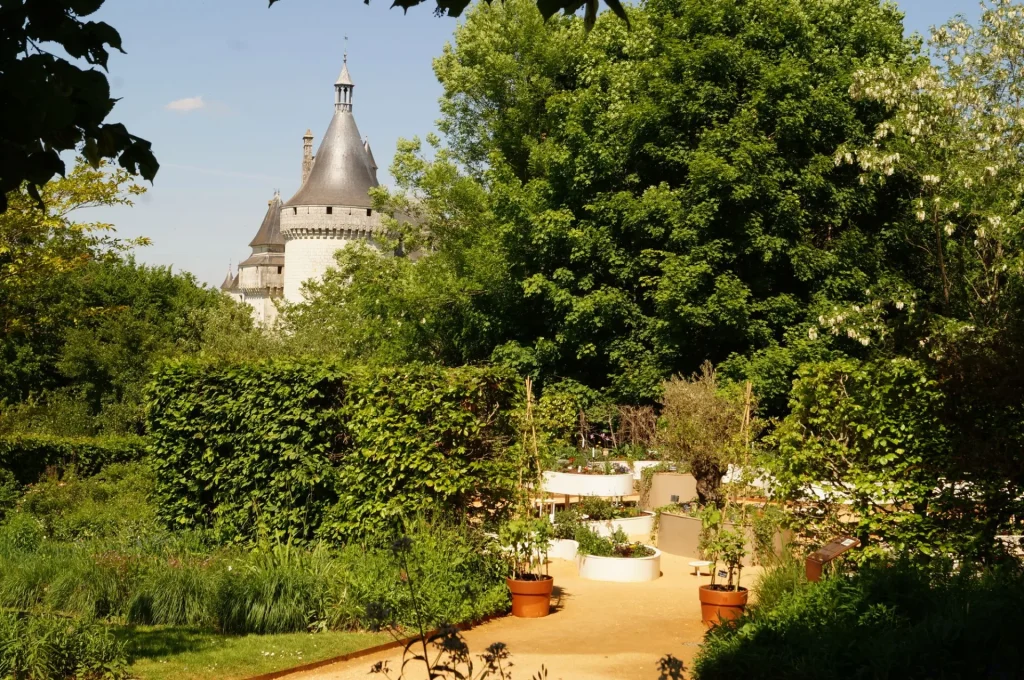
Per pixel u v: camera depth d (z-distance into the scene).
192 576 10.31
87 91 2.90
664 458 19.52
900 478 9.52
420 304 32.59
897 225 26.41
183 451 13.30
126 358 34.75
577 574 14.07
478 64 35.56
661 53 28.39
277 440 12.52
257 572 10.28
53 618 8.48
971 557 8.84
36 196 3.06
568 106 29.47
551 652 9.18
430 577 10.32
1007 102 23.47
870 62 27.39
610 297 26.27
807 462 10.09
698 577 13.79
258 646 9.02
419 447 11.63
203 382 13.23
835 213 26.27
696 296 24.72
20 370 40.50
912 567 8.21
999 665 6.25
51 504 16.27
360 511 11.91
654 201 25.70
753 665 6.87
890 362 9.91
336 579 10.42
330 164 81.19
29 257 17.08
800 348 24.00
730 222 25.22
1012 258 20.50
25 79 2.71
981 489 8.95
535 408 12.88
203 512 13.27
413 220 47.56
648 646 9.45
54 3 2.85
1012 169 22.22
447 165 35.28
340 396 12.68
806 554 9.84
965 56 23.52
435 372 11.98
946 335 9.92
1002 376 8.31
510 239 29.17
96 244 18.42
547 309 29.45
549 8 3.35
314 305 44.34
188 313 45.41
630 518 17.28
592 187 28.34
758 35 26.42
